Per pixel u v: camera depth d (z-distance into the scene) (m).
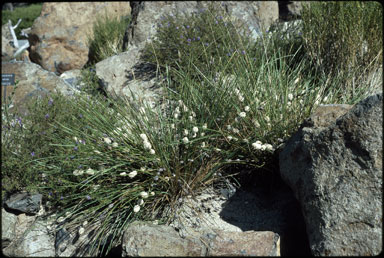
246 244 1.00
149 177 1.21
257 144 1.17
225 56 1.62
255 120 1.25
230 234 1.04
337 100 1.43
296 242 1.08
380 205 0.91
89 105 1.38
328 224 0.94
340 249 0.91
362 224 0.91
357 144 0.94
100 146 1.24
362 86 1.52
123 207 1.20
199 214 1.16
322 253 0.92
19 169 1.32
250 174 1.27
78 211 1.25
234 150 1.24
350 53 1.58
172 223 1.13
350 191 0.93
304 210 1.01
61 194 1.26
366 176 0.93
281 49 1.76
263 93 1.32
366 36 1.62
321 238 0.94
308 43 1.71
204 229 1.08
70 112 1.51
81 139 1.30
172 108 1.34
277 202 1.19
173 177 1.19
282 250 1.06
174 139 1.22
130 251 1.00
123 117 1.28
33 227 1.24
